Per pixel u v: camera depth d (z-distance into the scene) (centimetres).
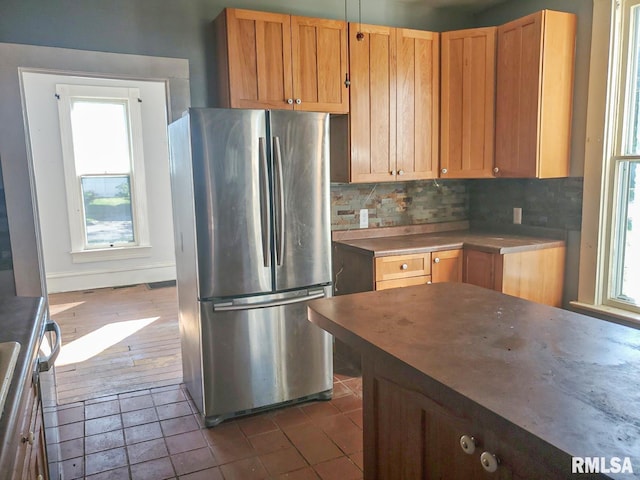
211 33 312
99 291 569
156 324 445
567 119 323
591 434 87
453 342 135
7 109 265
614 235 312
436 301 178
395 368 125
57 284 565
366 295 188
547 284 330
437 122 359
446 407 124
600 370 115
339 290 359
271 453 237
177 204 284
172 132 280
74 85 551
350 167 334
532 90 315
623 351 127
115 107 579
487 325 150
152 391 306
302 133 265
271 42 299
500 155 341
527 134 321
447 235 378
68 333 421
